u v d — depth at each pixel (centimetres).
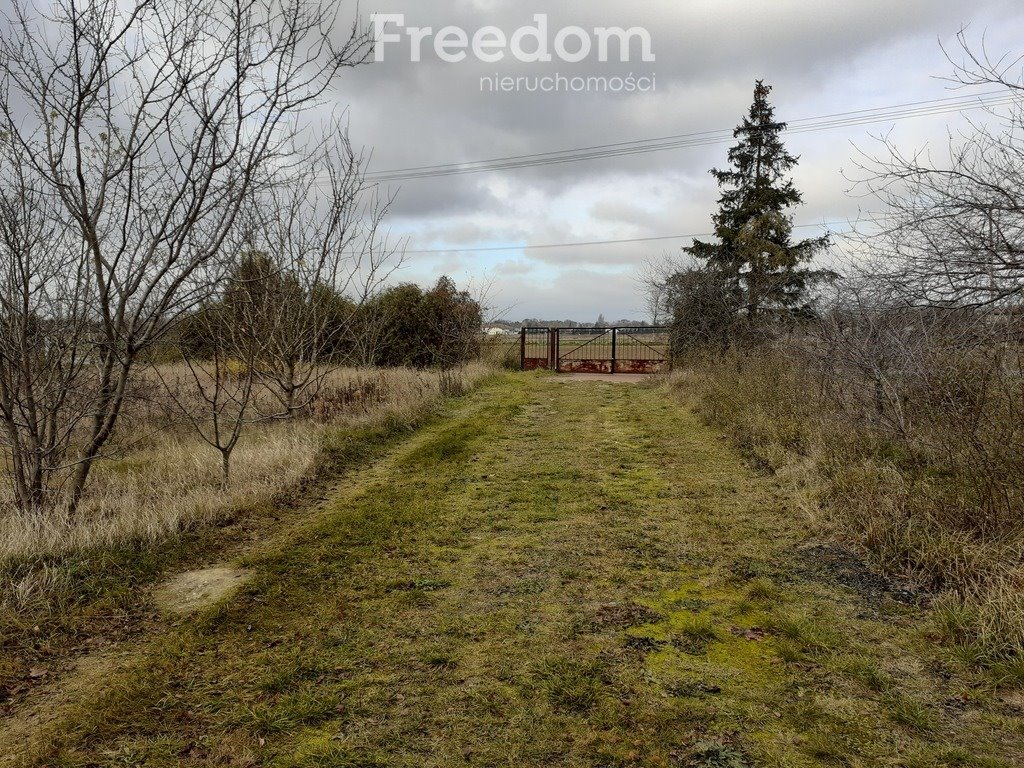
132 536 508
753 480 704
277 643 363
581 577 454
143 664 338
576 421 1157
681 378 1589
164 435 982
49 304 581
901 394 692
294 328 1040
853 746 266
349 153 977
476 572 467
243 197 593
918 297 504
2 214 520
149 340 584
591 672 327
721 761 259
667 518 584
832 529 530
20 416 606
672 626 379
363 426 984
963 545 421
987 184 434
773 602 408
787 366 1053
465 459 846
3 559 441
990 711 289
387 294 2047
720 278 1945
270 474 707
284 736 280
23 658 343
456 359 2002
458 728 284
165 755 267
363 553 507
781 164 2139
